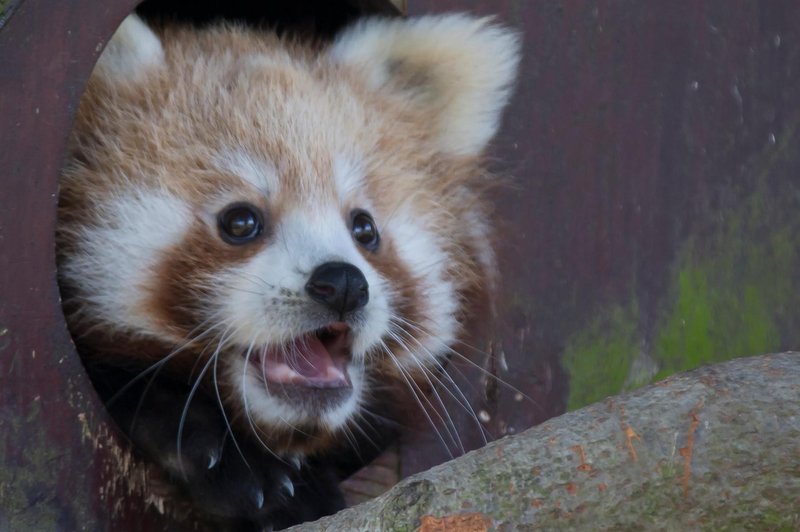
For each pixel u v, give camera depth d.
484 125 8.03
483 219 8.16
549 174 8.39
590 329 8.62
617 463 4.62
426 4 8.09
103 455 6.08
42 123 5.79
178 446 6.37
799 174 9.57
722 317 9.29
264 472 6.78
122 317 6.67
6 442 5.80
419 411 7.98
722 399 4.70
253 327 6.49
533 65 8.28
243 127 6.96
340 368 6.95
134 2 6.00
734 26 9.16
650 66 8.74
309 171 6.94
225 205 6.71
